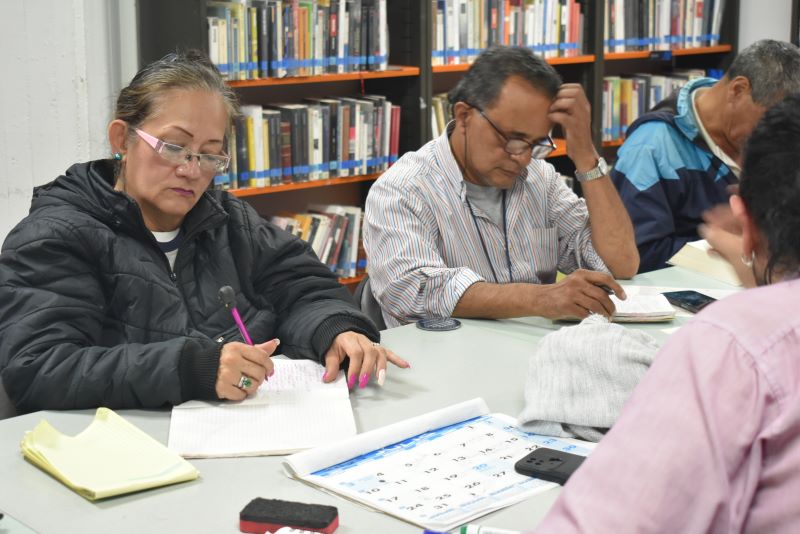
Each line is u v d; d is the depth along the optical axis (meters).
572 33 4.36
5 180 3.20
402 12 3.80
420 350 1.87
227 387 1.53
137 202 1.75
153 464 1.30
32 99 3.16
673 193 2.88
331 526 1.13
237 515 1.19
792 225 0.86
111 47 3.16
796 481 0.78
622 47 4.61
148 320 1.74
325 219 3.76
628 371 1.43
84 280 1.67
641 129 2.93
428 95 3.83
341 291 1.98
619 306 2.10
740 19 5.10
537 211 2.46
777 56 2.67
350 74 3.62
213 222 1.84
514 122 2.18
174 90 1.72
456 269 2.19
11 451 1.38
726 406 0.79
